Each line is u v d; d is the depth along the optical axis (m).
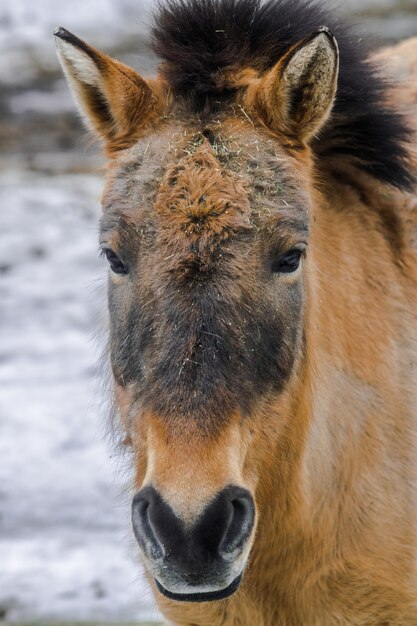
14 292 17.22
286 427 5.94
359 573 6.55
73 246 18.78
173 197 5.51
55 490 12.26
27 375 14.86
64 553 11.06
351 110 6.86
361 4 31.33
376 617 6.66
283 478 6.14
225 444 5.21
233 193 5.51
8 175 21.84
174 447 5.16
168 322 5.30
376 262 7.04
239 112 6.03
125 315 5.64
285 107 5.99
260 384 5.50
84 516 11.82
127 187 5.75
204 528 5.04
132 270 5.60
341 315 6.72
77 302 16.94
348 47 6.90
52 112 25.16
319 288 6.53
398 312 7.06
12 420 13.65
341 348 6.67
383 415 6.80
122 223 5.63
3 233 19.22
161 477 5.13
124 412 5.80
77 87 6.25
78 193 20.98
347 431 6.63
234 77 6.14
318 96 6.01
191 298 5.29
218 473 5.13
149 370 5.34
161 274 5.38
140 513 5.21
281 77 5.94
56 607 10.01
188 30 6.28
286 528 6.32
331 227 6.88
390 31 28.30
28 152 23.05
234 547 5.13
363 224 7.09
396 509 6.71
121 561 10.84
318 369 6.44
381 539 6.63
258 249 5.48
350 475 6.61
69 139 23.67
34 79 27.19
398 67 8.41
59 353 15.49
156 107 6.13
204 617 6.57
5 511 11.89
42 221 19.69
